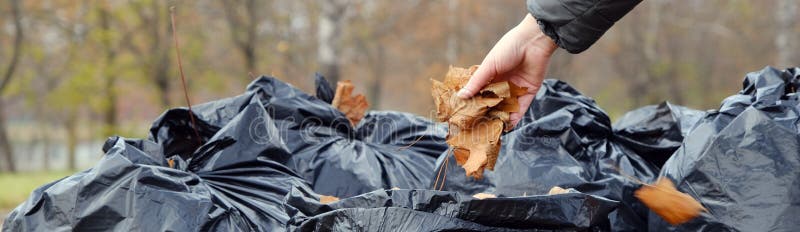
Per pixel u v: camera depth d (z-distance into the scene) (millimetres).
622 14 1866
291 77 15719
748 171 2092
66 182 2285
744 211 2064
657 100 20875
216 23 15969
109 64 15789
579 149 2695
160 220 2184
